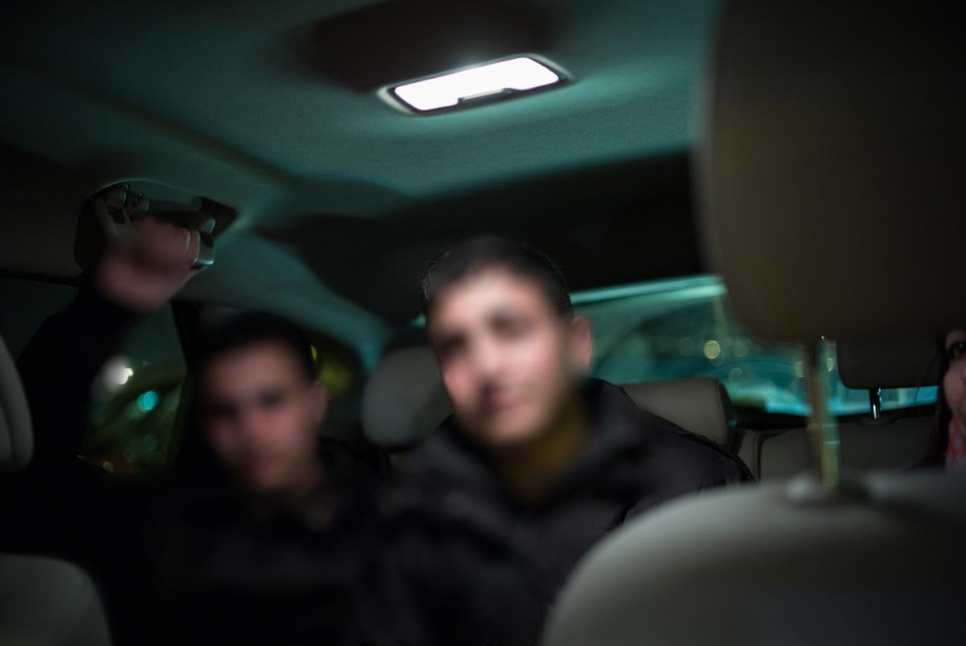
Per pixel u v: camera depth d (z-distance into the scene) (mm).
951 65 479
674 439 1605
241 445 2119
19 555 1248
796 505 507
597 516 1520
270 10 1540
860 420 2557
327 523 2033
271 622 2016
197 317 2479
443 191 2545
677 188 2627
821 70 494
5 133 1868
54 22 1562
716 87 509
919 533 465
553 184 2557
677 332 2854
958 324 506
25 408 1165
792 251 509
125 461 2281
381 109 1994
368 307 2902
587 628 483
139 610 2031
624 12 1614
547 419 1524
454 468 1614
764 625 455
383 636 1632
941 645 435
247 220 2445
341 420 2838
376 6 1536
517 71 1828
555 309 1535
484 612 1562
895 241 497
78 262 2082
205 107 1922
